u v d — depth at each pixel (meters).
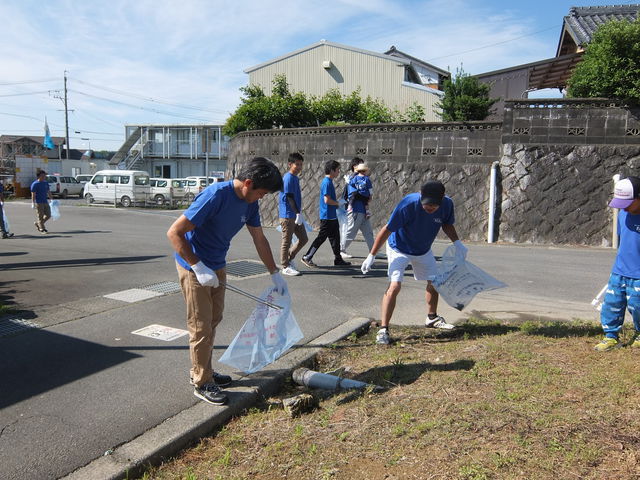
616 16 17.30
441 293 4.63
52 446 2.84
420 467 2.49
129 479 2.67
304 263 8.40
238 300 6.10
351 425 3.01
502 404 3.00
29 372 3.86
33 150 56.78
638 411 2.81
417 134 13.46
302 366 4.20
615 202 3.88
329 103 21.03
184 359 4.18
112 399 3.43
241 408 3.45
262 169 3.17
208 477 2.68
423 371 3.78
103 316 5.33
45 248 10.41
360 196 8.48
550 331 4.66
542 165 11.88
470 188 12.76
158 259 9.05
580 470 2.31
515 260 9.32
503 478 2.31
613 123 11.36
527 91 19.06
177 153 40.41
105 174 26.06
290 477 2.58
